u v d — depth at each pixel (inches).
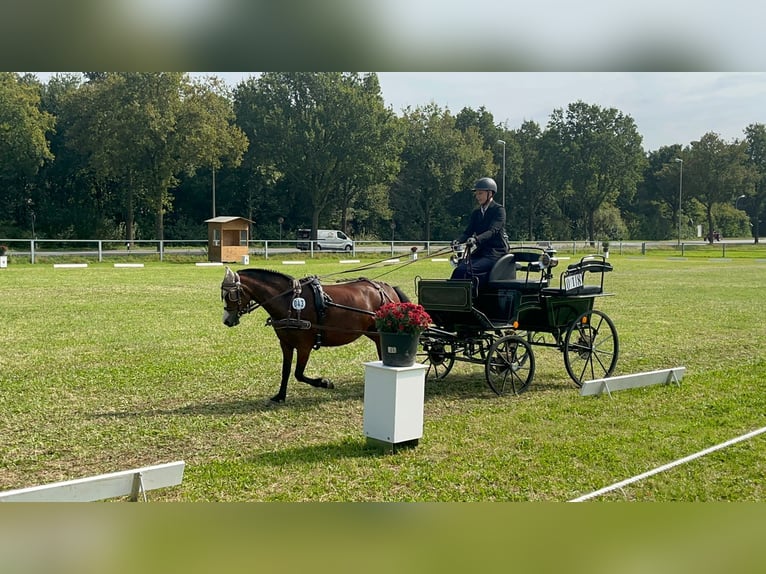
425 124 3442.4
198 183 3152.1
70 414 372.2
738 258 2210.9
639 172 3750.0
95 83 2378.2
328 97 2731.3
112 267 1460.4
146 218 3100.4
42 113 2731.3
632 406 397.1
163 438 332.2
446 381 467.2
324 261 1768.0
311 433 343.0
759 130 4158.5
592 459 302.7
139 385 439.8
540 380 478.0
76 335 615.8
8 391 420.2
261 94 2822.3
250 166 3024.1
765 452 313.9
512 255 448.5
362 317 408.5
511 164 3686.0
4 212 2891.2
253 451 312.7
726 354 572.4
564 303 446.6
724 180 3592.5
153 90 2182.6
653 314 815.1
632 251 2554.1
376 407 316.5
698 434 341.7
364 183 2883.9
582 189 3602.4
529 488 270.8
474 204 3656.5
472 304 427.2
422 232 3577.8
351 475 282.2
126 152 2229.3
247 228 1710.1
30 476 281.4
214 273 1312.7
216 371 482.9
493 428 349.7
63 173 2960.1
